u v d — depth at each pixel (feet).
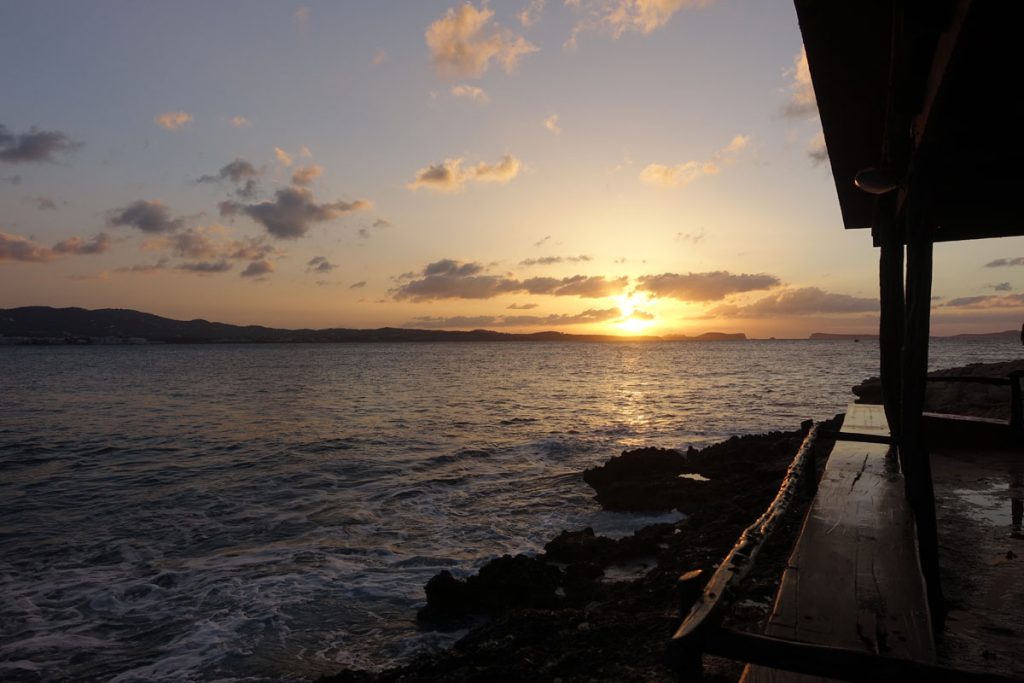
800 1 11.87
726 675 14.44
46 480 61.98
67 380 221.46
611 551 34.45
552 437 83.71
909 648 10.47
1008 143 12.80
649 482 49.75
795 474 14.24
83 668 25.61
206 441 84.94
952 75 9.39
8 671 25.41
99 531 44.11
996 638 13.41
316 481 58.85
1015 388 31.42
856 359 399.85
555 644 19.43
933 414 34.40
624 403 132.67
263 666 25.38
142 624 29.30
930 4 8.91
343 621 29.04
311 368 311.47
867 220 28.07
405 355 548.31
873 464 24.11
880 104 16.11
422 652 26.00
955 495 23.88
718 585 7.75
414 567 35.68
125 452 77.61
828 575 13.57
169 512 48.98
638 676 16.52
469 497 51.83
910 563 14.14
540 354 574.56
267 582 33.76
